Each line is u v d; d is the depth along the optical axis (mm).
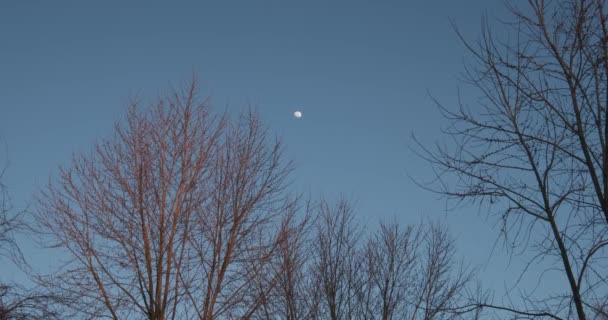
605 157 6871
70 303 10117
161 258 11102
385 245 14750
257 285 11742
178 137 12617
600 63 7180
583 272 6684
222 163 12641
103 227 11297
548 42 7531
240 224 12039
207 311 10961
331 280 13641
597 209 6820
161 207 11680
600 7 7301
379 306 13727
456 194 7566
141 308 10781
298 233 12844
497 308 7102
